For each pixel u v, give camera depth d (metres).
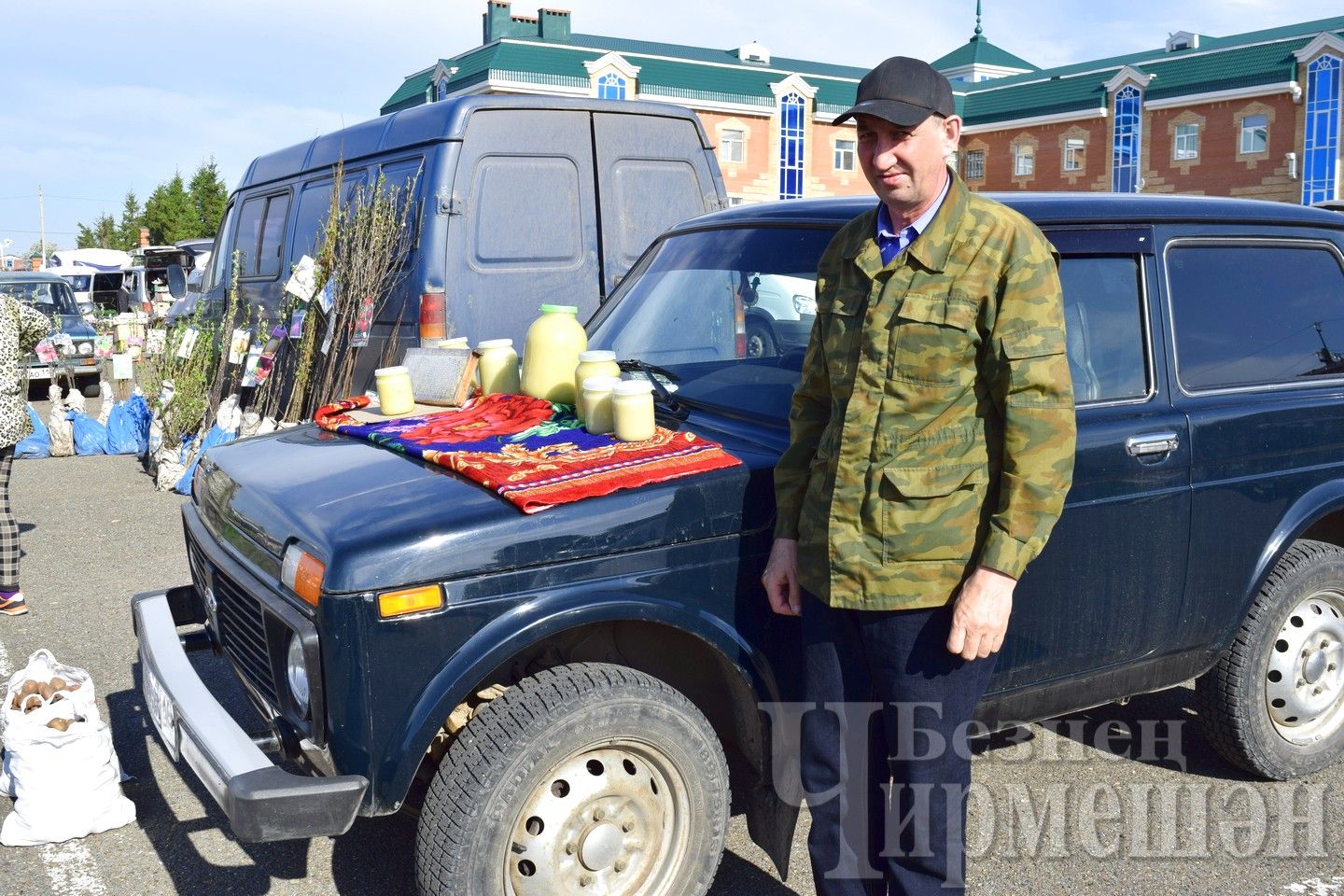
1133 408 3.39
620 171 7.05
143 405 11.48
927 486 2.43
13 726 3.60
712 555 2.80
